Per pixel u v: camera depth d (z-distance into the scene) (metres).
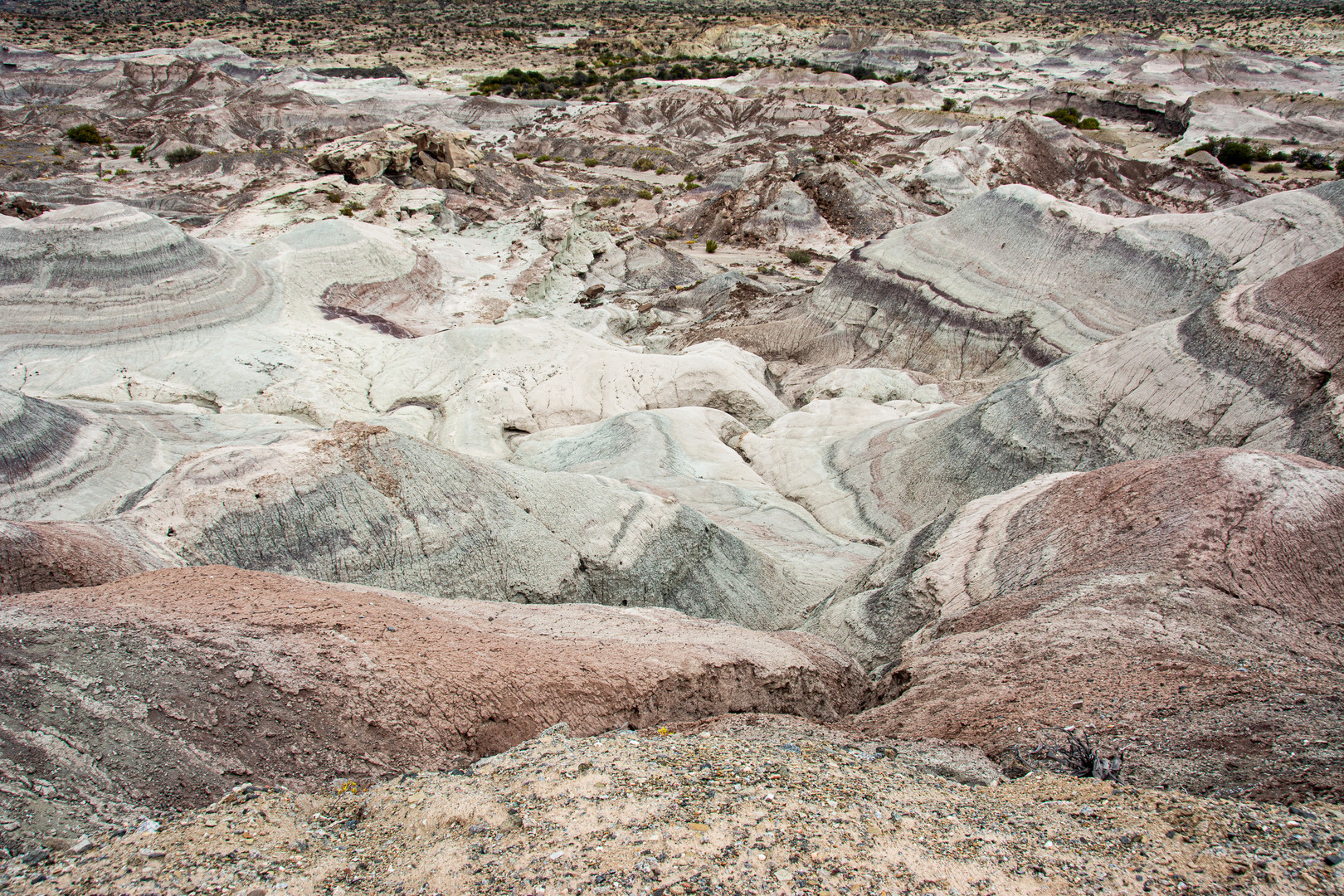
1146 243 45.50
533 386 46.00
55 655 11.43
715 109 129.88
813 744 12.23
